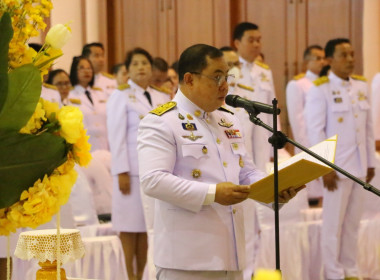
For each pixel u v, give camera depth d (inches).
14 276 288.4
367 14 558.3
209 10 602.2
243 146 199.0
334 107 372.5
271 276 82.3
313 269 378.3
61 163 120.9
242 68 387.9
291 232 369.1
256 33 388.2
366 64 558.9
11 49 123.4
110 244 323.6
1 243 284.4
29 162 116.0
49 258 164.2
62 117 121.5
